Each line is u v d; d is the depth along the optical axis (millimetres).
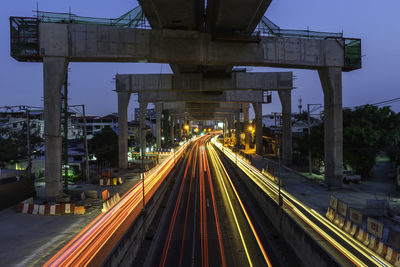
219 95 69562
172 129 123125
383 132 34500
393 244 14688
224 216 25219
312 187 33719
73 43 29234
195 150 98750
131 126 98125
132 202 28266
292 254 17516
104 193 29891
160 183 35562
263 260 16750
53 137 28406
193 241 19703
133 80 51469
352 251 15852
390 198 27109
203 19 29500
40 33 28531
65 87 31609
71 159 52281
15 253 16672
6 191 26703
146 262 16719
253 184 32000
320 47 34500
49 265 15078
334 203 21953
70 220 22922
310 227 19906
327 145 34844
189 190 36094
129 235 16188
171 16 27125
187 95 66938
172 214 26047
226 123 148125
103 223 21984
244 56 32656
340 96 34500
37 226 21500
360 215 17984
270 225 22797
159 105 89875
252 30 31547
